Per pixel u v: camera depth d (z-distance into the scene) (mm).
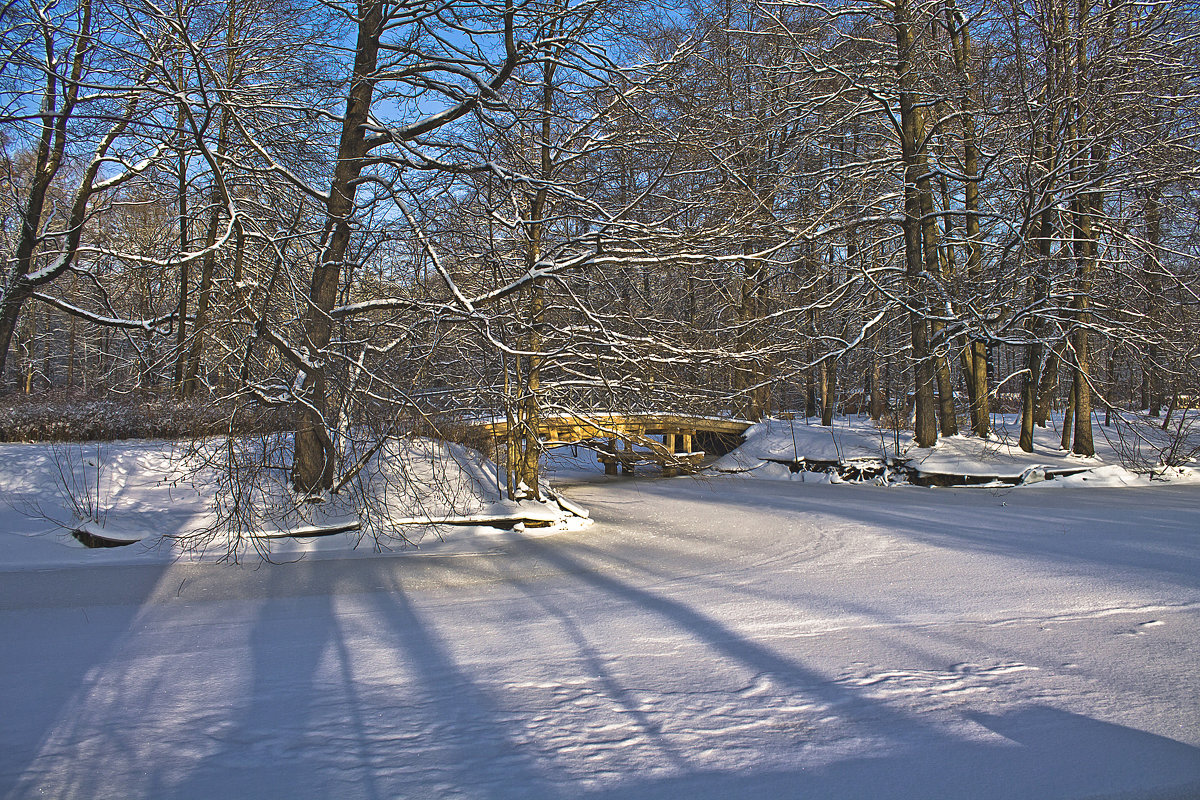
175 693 5246
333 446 11273
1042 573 8414
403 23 11906
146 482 11883
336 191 11250
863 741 4211
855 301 21719
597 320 12141
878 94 19969
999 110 18453
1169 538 10609
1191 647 5688
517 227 12148
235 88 12250
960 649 5766
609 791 3723
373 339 11773
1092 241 17875
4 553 9852
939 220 21906
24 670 5805
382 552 10586
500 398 12305
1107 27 17562
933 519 12859
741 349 17641
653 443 15898
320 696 5125
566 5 12297
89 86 11367
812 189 20484
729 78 18969
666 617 7055
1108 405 19031
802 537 11672
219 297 11836
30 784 3910
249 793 3779
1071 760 3957
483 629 6828
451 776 3908
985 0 18516
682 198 14039
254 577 9172
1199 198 17969
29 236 14445
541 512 12398
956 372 27172
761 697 4875
